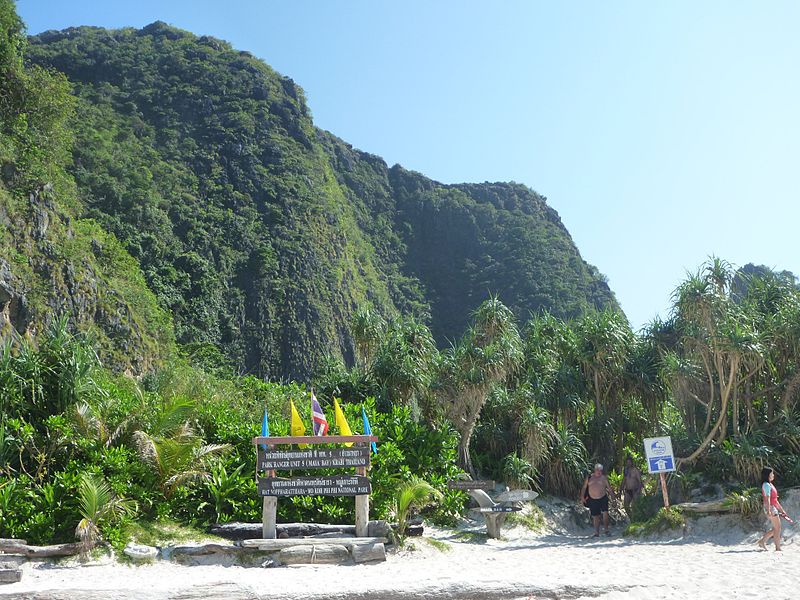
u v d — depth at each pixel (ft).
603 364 66.64
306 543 36.45
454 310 449.06
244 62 451.94
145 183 329.31
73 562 32.89
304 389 75.31
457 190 533.55
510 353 61.57
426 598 26.32
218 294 308.19
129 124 380.17
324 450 39.01
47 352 44.60
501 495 49.57
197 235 326.24
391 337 70.64
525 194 541.75
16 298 118.01
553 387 67.62
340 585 27.43
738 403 59.93
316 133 495.41
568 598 26.73
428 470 53.98
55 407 43.21
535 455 60.95
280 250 340.80
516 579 28.48
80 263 147.95
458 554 39.47
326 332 323.78
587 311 71.10
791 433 53.72
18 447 39.27
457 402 63.82
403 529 39.52
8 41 138.92
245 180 374.43
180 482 41.16
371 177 525.34
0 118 135.13
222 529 38.34
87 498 35.09
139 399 48.60
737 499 46.39
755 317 58.75
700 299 55.47
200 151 382.01
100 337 148.66
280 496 38.17
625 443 72.18
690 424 60.03
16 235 129.90
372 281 415.23
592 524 60.18
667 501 49.73
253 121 413.39
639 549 41.98
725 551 39.60
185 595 25.36
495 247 476.54
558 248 467.52
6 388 40.88
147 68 431.02
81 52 433.48
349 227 437.99
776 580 28.68
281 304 319.27
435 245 492.13
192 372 75.61
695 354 59.52
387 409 64.34
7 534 34.40
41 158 144.05
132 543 35.24
